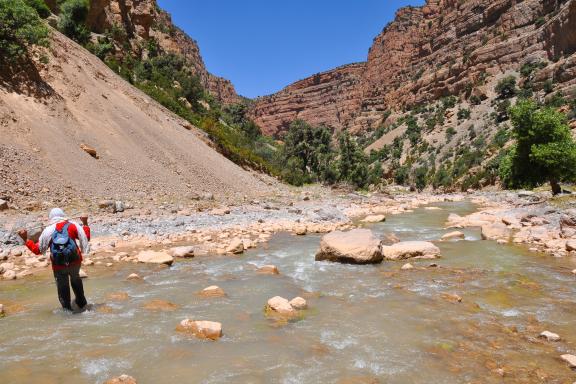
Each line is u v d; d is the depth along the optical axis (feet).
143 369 14.26
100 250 35.04
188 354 15.55
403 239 46.14
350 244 33.55
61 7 155.84
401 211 86.63
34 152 55.11
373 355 15.70
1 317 19.25
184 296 23.32
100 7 192.03
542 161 81.10
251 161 153.79
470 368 14.62
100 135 71.26
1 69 63.57
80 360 14.87
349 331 18.19
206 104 243.60
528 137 84.02
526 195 102.63
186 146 98.48
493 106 463.42
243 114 358.84
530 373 14.23
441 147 444.55
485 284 26.03
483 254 35.73
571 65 398.21
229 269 30.50
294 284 26.50
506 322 19.24
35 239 35.96
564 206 60.34
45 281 25.80
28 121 59.41
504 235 44.29
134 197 60.95
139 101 102.58
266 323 19.12
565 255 34.37
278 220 60.03
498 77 519.19
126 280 26.50
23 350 15.62
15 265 29.35
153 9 332.39
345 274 29.43
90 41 160.25
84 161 61.26
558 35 453.99
